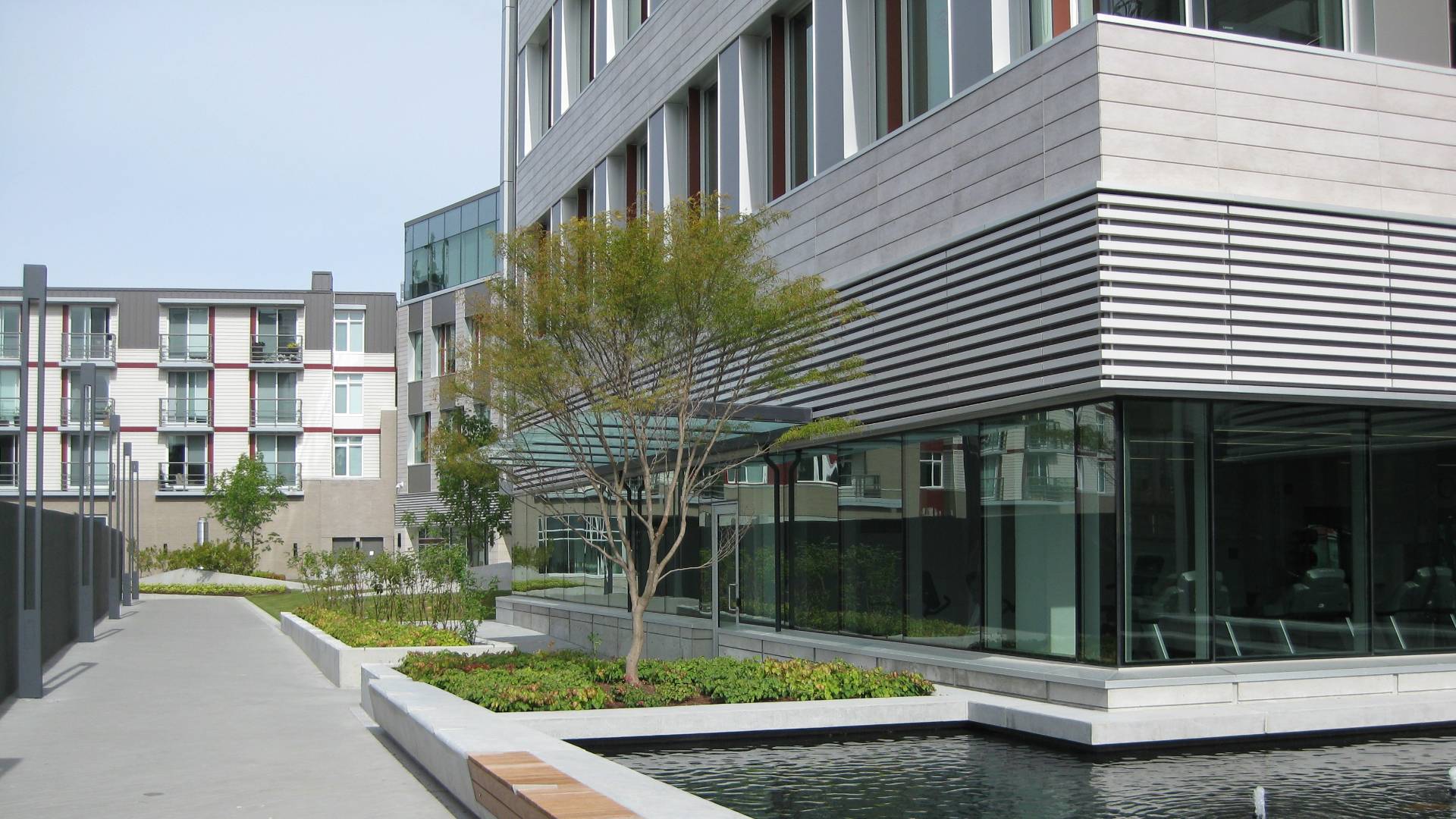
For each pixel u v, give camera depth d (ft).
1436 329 43.60
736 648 59.77
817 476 58.85
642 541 78.23
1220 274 40.52
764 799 28.71
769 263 50.37
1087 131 40.29
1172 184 40.45
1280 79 42.42
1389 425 45.32
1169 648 40.57
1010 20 46.14
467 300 48.34
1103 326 38.78
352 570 87.04
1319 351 41.63
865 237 53.47
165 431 192.85
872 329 52.21
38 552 48.98
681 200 43.55
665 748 35.24
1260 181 41.70
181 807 27.40
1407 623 45.03
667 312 41.11
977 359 45.14
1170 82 40.81
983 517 46.91
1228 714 35.81
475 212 164.35
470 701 37.35
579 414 46.06
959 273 46.62
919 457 51.01
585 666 44.55
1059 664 42.09
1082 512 41.68
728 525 66.95
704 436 51.01
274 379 196.03
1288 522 42.96
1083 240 39.91
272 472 194.29
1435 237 44.04
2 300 190.90
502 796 22.91
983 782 30.53
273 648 73.56
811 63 60.59
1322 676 39.55
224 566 174.50
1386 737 37.01
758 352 45.29
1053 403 42.68
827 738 37.11
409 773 31.37
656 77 75.97
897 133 51.26
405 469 177.68
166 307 194.90
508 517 109.60
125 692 50.65
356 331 198.49
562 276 41.73
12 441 192.75
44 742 37.06
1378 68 44.01
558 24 98.37
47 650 63.82
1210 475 41.70
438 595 79.66
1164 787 29.81
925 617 50.29
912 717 38.24
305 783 30.01
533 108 107.76
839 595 56.80
